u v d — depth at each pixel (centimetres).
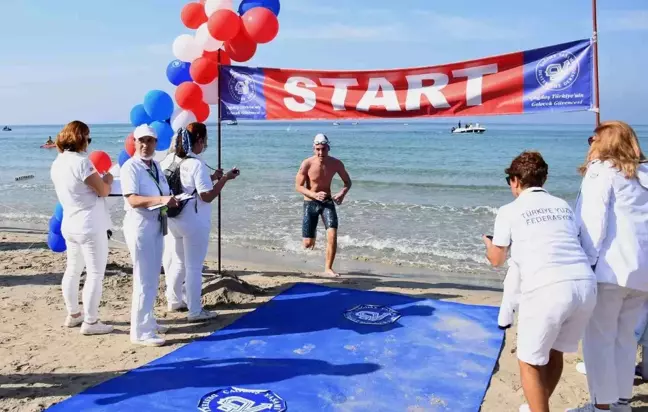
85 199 454
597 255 308
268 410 338
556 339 298
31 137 8012
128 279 671
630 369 321
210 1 582
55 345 453
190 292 509
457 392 366
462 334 474
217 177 588
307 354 430
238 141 5066
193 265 506
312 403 348
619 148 311
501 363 418
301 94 597
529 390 295
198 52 604
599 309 314
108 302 580
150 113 580
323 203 711
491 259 315
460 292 638
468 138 5388
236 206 1379
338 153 3450
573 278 280
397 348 442
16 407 344
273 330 486
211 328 496
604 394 315
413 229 1089
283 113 604
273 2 589
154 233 444
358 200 1516
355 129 9400
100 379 386
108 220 477
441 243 962
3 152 4150
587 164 330
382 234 1040
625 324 320
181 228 490
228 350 438
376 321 509
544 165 314
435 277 741
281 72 600
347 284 668
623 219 307
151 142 439
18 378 388
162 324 507
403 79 563
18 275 700
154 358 425
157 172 453
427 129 9288
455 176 2200
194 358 422
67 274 489
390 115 571
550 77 498
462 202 1486
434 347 444
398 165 2634
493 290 662
